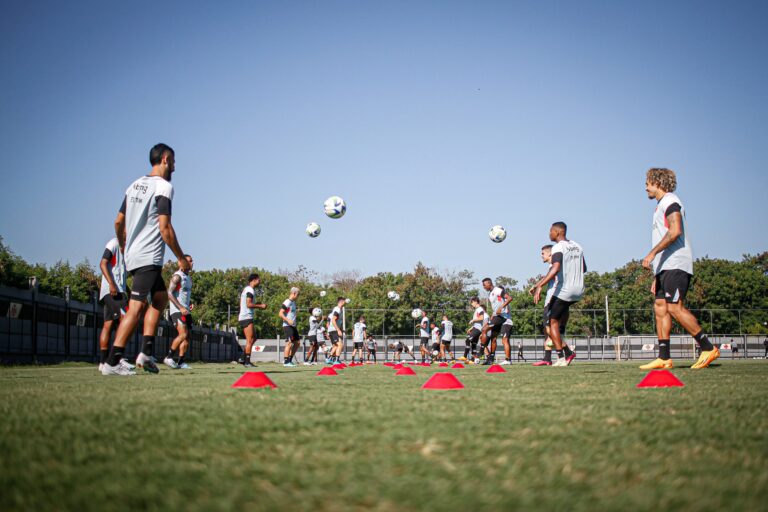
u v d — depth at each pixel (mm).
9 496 1304
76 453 1743
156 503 1247
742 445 1860
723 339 33969
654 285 7402
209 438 1973
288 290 52031
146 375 6449
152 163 6277
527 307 46719
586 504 1228
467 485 1369
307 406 2840
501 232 17391
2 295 13188
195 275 50625
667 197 7094
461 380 4953
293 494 1303
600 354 34281
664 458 1668
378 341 34250
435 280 53812
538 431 2092
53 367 11859
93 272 39156
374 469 1530
